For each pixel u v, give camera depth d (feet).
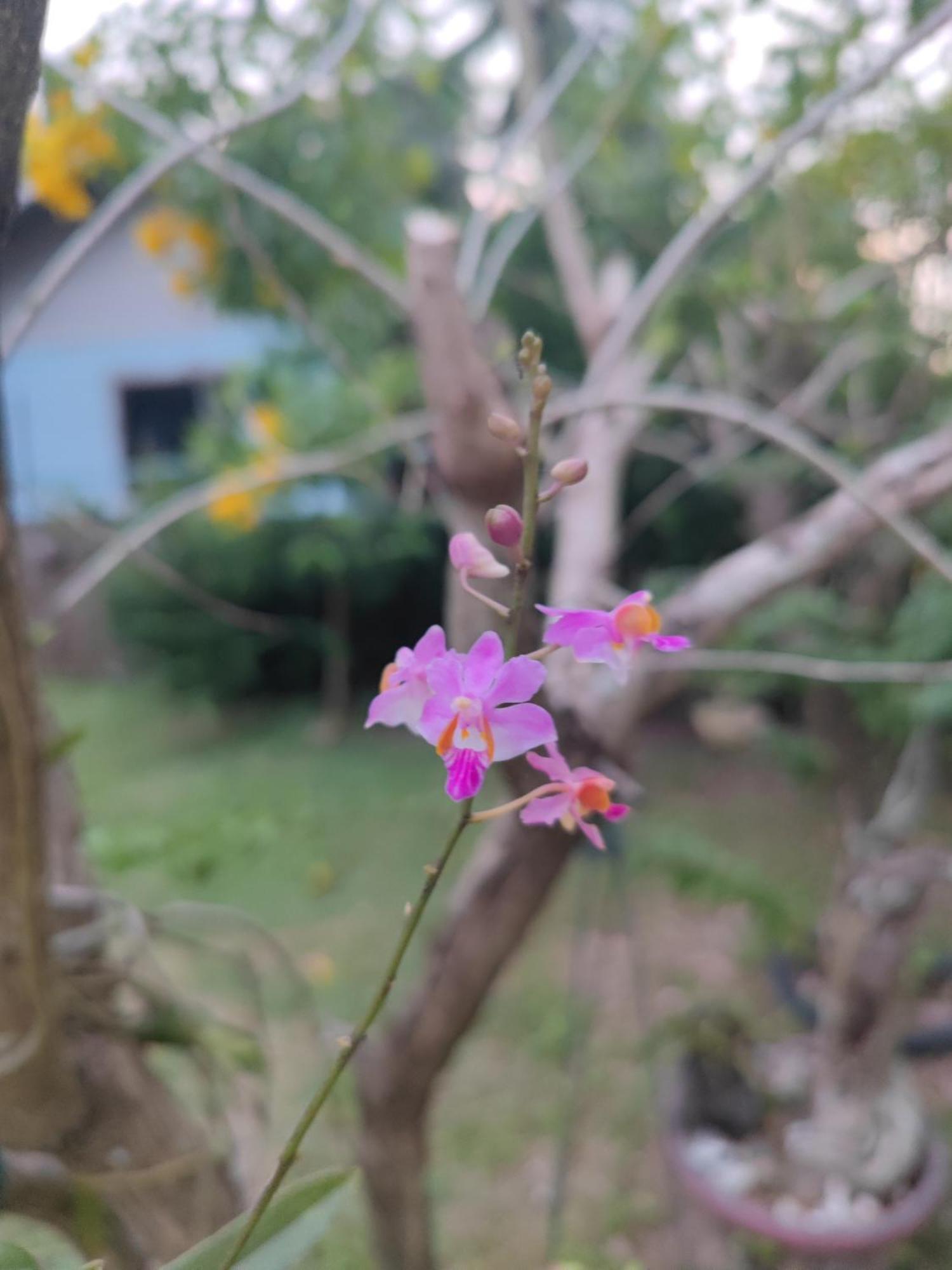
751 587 1.67
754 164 2.28
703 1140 2.75
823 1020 2.70
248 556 7.13
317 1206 0.79
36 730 0.88
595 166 3.62
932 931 3.87
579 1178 3.00
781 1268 2.56
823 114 1.54
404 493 2.48
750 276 2.91
